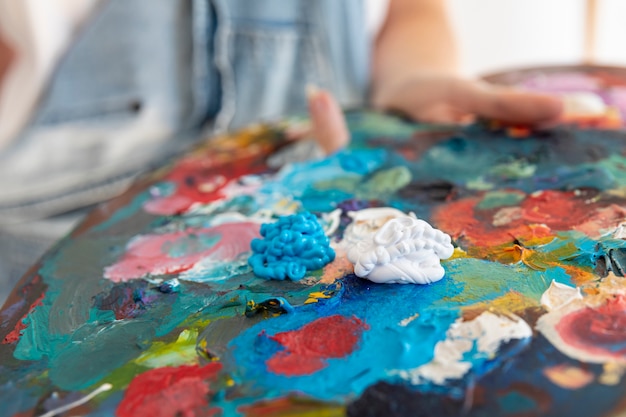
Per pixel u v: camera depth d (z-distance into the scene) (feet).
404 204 1.66
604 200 1.55
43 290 1.49
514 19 4.38
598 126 1.97
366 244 1.37
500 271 1.32
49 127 2.94
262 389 1.09
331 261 1.43
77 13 3.12
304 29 3.14
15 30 2.93
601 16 3.95
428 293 1.27
